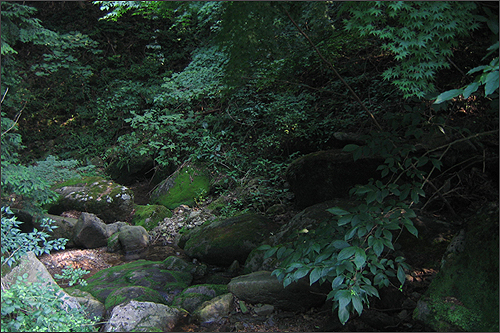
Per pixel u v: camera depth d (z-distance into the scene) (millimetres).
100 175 7863
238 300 3729
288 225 4539
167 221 6230
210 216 6051
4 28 4727
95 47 9656
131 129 8875
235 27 3943
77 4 10070
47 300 2912
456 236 3154
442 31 2941
